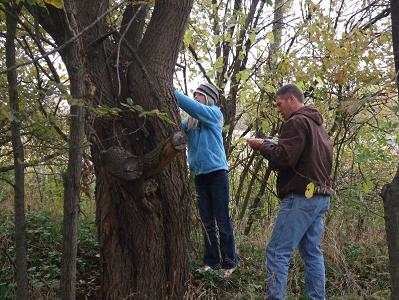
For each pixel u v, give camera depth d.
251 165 6.81
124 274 3.89
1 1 2.46
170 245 3.97
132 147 3.78
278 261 4.12
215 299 4.51
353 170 6.07
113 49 3.71
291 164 4.00
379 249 5.78
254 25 6.11
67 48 2.51
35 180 5.59
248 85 5.71
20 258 2.90
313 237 4.27
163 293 3.95
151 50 3.79
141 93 3.72
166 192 3.90
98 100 3.59
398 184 2.79
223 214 4.79
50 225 5.52
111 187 3.82
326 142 4.14
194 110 4.55
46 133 2.81
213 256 4.84
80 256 4.93
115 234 3.89
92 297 4.31
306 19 5.98
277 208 7.04
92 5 3.63
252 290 4.61
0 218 5.48
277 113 5.91
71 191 2.65
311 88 6.00
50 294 4.27
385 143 5.06
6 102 2.94
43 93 2.53
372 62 5.53
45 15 3.45
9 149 3.97
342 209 5.97
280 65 5.82
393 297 2.82
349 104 3.48
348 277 4.98
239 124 6.37
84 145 2.68
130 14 3.84
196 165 4.77
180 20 3.85
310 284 4.30
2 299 4.17
